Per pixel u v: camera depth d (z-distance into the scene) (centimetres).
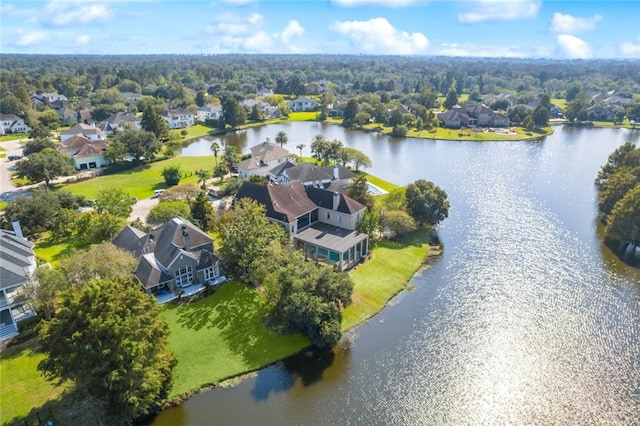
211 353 3959
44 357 3856
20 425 3111
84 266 4284
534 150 13150
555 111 19788
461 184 9519
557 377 3772
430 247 6356
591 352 4088
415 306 4844
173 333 4206
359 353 4053
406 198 6894
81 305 3053
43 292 4103
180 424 3253
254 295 4875
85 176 9956
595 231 6975
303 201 6347
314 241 5681
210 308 4625
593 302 4916
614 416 3366
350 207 6112
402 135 15400
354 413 3378
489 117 17388
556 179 9931
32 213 6309
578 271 5641
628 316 4647
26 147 11262
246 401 3469
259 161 9925
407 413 3388
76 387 3102
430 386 3666
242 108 16888
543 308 4797
